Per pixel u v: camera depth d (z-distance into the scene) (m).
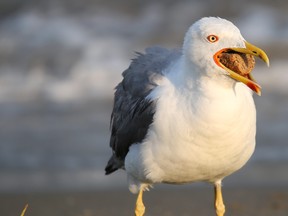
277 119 17.50
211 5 26.45
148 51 10.38
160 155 9.07
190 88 8.72
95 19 25.94
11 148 16.25
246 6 26.28
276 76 20.88
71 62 22.92
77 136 16.86
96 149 16.02
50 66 22.91
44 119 18.34
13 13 26.84
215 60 8.40
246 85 8.63
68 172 14.89
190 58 8.62
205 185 14.12
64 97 20.33
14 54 23.67
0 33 25.34
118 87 10.65
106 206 12.74
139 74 9.91
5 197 13.48
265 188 13.62
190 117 8.70
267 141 16.16
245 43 8.40
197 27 8.54
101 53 23.31
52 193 13.66
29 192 13.78
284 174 14.46
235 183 14.05
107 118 18.20
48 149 16.08
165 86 9.06
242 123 8.73
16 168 15.16
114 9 26.58
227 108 8.54
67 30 25.11
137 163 9.46
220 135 8.66
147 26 25.48
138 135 9.50
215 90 8.54
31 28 25.59
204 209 12.38
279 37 24.22
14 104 19.80
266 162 15.12
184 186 14.06
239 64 8.47
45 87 21.23
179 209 12.40
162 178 9.49
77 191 13.77
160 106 8.97
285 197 12.96
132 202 12.99
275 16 25.64
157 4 26.77
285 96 19.33
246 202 12.70
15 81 21.91
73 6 26.88
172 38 24.80
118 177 14.76
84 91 20.81
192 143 8.80
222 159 8.96
